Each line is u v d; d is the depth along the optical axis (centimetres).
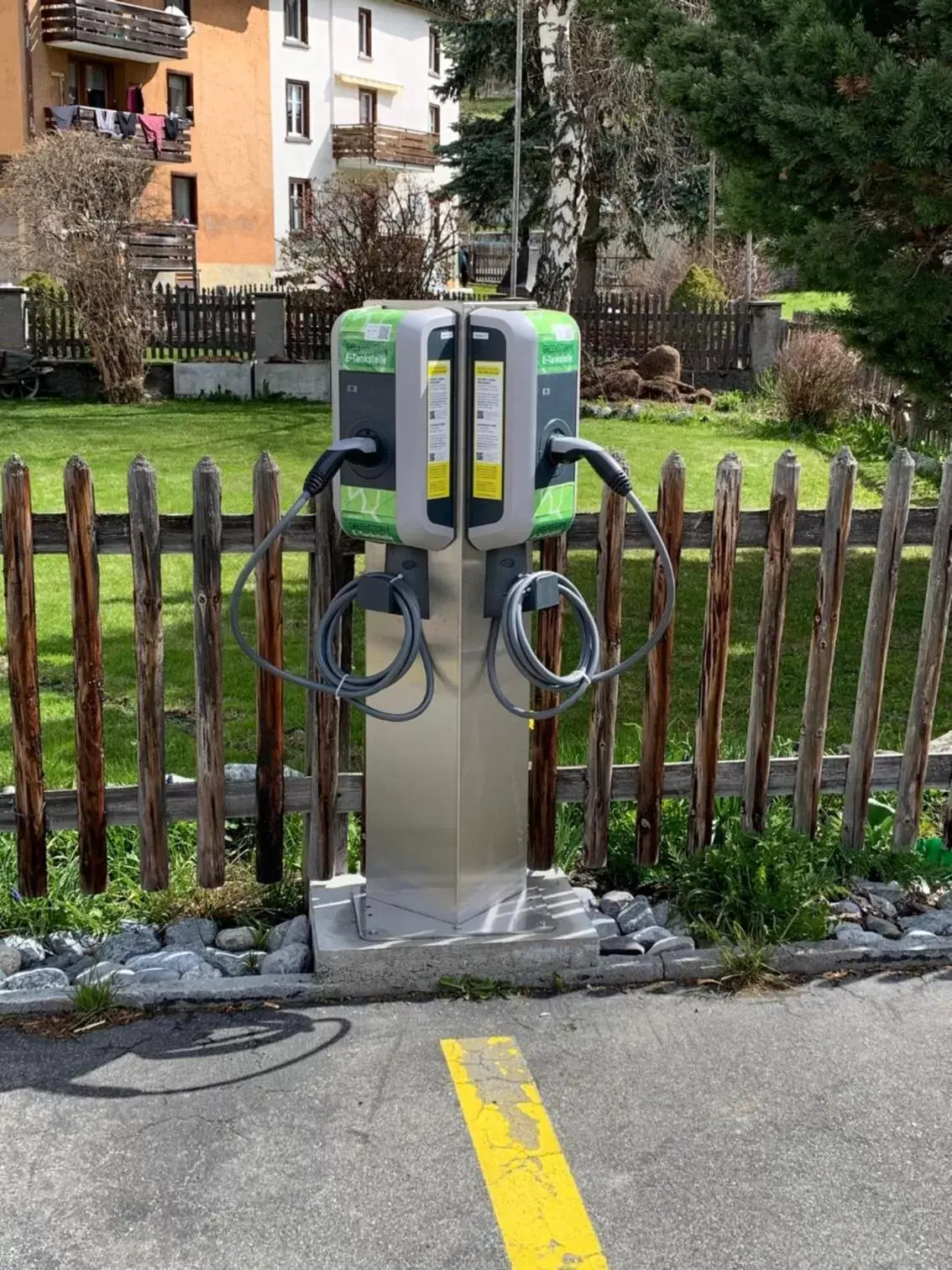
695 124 745
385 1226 265
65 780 493
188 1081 310
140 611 369
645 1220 268
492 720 357
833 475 396
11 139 2844
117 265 1708
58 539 362
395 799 362
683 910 398
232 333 1981
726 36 763
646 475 1213
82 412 1625
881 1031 340
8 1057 319
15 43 2792
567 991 355
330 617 350
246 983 347
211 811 387
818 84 692
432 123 4394
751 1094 311
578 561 912
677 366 1778
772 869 398
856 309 813
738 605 810
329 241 1875
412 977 352
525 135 2323
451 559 337
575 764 515
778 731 588
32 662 366
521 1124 297
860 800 427
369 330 321
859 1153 290
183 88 3284
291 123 3709
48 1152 284
